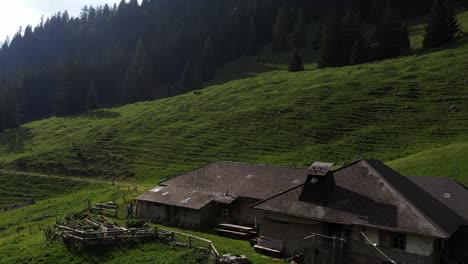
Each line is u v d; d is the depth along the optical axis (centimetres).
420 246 3384
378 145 9000
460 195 4644
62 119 16125
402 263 3444
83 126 14000
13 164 11131
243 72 18800
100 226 4706
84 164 10619
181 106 13500
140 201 5703
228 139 10438
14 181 9962
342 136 9669
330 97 11544
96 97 17725
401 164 7231
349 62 15550
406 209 3547
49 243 4512
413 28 18325
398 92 11106
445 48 13725
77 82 17588
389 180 3969
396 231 3403
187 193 5544
